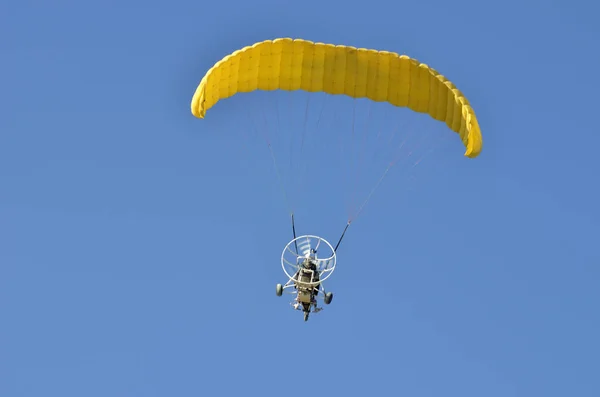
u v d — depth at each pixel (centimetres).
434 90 9156
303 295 8800
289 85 9275
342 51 9125
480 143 8944
